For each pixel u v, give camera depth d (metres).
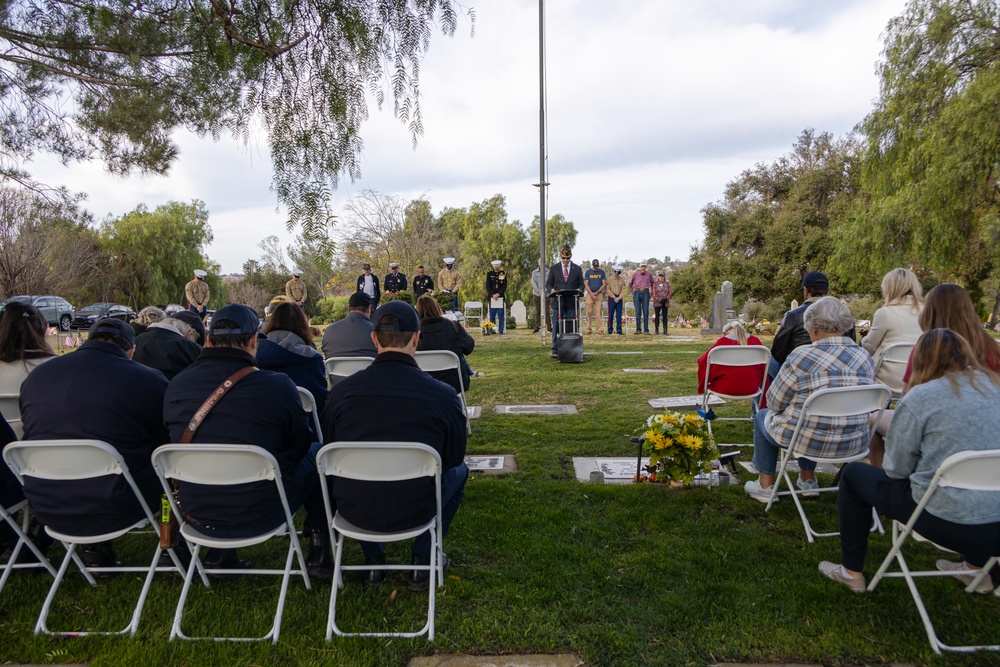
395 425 2.66
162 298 34.81
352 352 5.30
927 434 2.43
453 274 16.28
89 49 3.75
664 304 15.45
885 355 4.35
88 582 3.07
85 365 2.79
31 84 4.23
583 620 2.67
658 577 3.01
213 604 2.84
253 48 3.37
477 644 2.51
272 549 3.50
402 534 2.66
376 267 28.34
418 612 2.76
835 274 18.19
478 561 3.22
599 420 6.07
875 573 3.05
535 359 10.48
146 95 3.86
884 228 15.05
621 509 3.79
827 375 3.38
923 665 2.35
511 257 35.66
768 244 29.22
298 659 2.43
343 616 2.74
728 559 3.17
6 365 3.43
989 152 13.06
